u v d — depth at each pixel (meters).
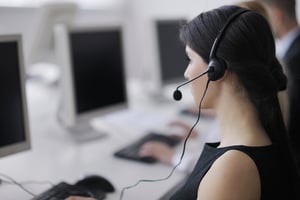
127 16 3.37
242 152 0.69
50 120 1.82
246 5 1.15
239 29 0.72
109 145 1.49
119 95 1.69
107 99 1.63
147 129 1.71
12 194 1.05
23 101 1.14
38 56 1.92
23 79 1.14
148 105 2.19
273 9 1.63
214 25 0.75
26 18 1.78
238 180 0.67
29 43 1.81
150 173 1.21
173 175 1.19
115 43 1.65
